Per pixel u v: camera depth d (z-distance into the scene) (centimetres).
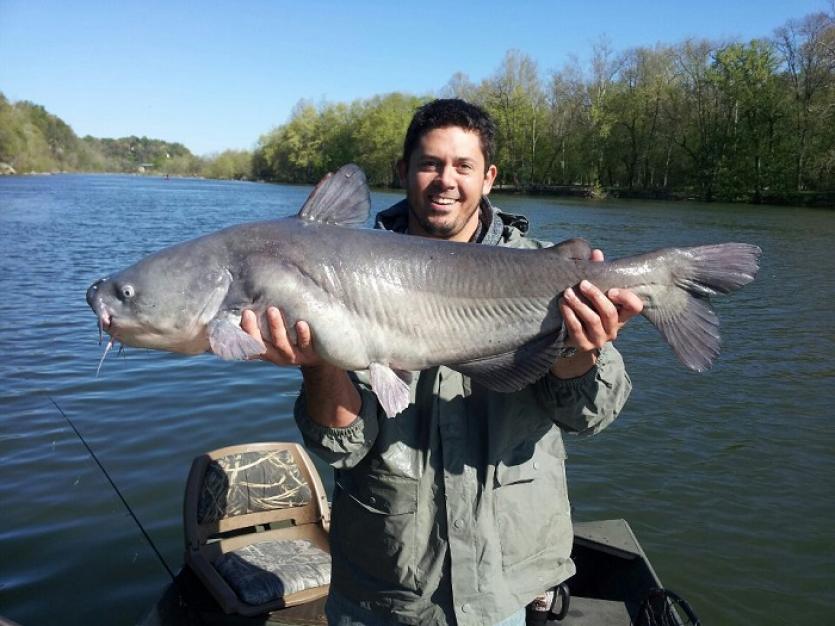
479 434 248
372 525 247
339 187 270
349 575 257
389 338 252
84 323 1163
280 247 251
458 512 239
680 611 474
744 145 4850
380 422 247
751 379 948
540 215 3431
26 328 1122
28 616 445
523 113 5925
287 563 421
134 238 2488
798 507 612
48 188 6869
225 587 395
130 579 484
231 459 456
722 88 4912
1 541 522
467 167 274
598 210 3894
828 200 4353
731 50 4894
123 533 536
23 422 733
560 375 242
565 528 262
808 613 481
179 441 693
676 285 264
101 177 13288
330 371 242
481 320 259
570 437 749
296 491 464
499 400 250
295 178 9931
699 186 5100
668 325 263
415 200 280
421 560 242
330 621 266
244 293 247
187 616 394
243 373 905
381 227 303
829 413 825
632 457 700
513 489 246
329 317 245
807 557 541
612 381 244
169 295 250
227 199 5562
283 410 777
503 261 265
